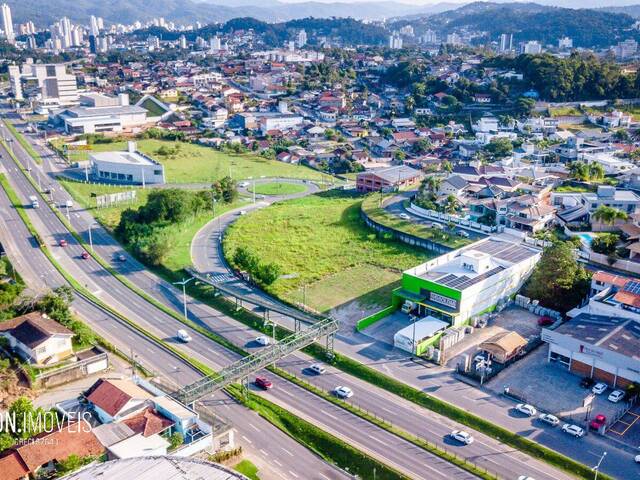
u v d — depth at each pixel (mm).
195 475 51812
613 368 91875
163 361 100188
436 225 162625
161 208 167750
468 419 84500
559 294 117250
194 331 111125
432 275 118688
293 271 139250
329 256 149125
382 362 99750
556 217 161000
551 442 79688
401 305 118750
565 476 73750
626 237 145250
